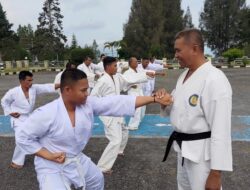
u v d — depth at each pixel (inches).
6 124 325.7
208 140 100.3
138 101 115.8
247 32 2082.9
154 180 181.0
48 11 2401.6
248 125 306.5
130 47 1822.1
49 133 108.6
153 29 1851.6
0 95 555.8
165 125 311.4
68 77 104.3
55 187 105.9
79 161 113.3
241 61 1429.6
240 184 173.5
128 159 214.8
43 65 1596.9
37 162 111.6
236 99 466.9
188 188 112.9
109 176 186.9
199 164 101.7
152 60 511.8
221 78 96.9
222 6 2101.4
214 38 2150.6
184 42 100.8
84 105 110.9
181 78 108.7
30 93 206.4
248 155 218.2
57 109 106.9
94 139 263.1
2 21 2133.4
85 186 120.0
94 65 478.6
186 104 101.7
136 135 276.1
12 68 1428.4
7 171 196.7
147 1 1891.0
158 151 231.1
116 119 187.5
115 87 200.8
